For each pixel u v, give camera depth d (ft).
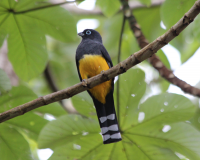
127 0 32.30
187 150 26.20
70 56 56.34
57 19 31.73
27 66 33.01
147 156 26.84
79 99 28.25
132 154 27.04
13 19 30.71
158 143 26.84
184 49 50.03
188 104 26.96
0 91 26.94
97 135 26.94
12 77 37.65
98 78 22.16
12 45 31.94
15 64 32.73
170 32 20.29
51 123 26.55
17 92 28.27
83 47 31.91
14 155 28.02
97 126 27.04
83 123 26.86
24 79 33.40
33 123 29.76
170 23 31.71
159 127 26.96
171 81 28.37
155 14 45.16
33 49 32.53
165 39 20.51
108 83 28.40
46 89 53.16
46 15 31.27
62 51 56.54
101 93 28.73
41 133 26.27
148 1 38.55
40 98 21.91
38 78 53.11
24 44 32.24
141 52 21.04
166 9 31.37
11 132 28.12
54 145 26.43
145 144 26.96
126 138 27.20
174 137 26.45
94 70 30.42
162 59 43.83
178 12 31.37
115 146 27.07
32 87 53.16
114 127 26.76
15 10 30.07
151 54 21.03
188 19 19.67
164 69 29.04
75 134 26.68
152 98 27.58
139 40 31.22
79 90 22.33
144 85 28.22
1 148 27.89
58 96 22.08
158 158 26.61
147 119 27.27
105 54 31.68
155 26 45.06
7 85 26.84
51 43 56.85
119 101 28.07
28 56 32.71
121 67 21.63
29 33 31.94
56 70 54.80
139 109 27.58
